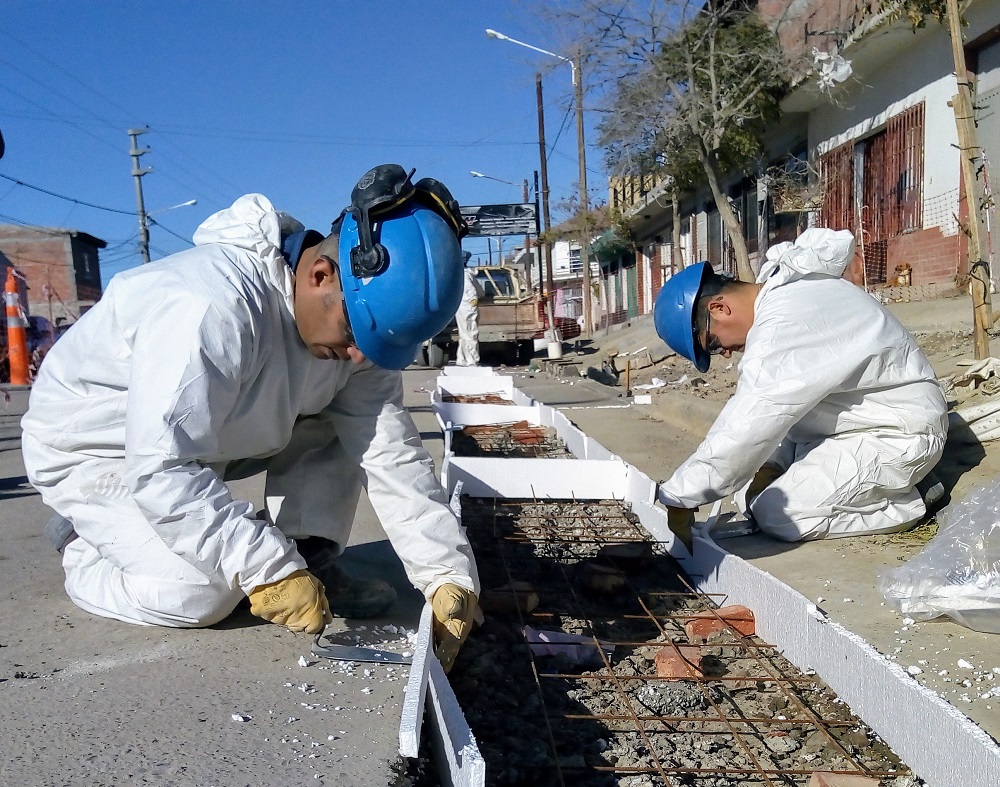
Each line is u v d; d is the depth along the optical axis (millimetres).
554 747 2154
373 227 2258
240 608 2918
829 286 3594
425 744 2025
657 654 2760
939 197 11367
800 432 3869
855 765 2109
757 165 17359
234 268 2387
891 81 12602
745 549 3750
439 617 2529
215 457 2586
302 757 1861
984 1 10086
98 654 2469
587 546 4066
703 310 3871
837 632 2455
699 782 2059
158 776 1748
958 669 2395
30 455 2719
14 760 1805
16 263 39344
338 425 2812
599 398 10977
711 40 13727
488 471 5008
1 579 3324
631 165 16703
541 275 28734
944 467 4422
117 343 2475
